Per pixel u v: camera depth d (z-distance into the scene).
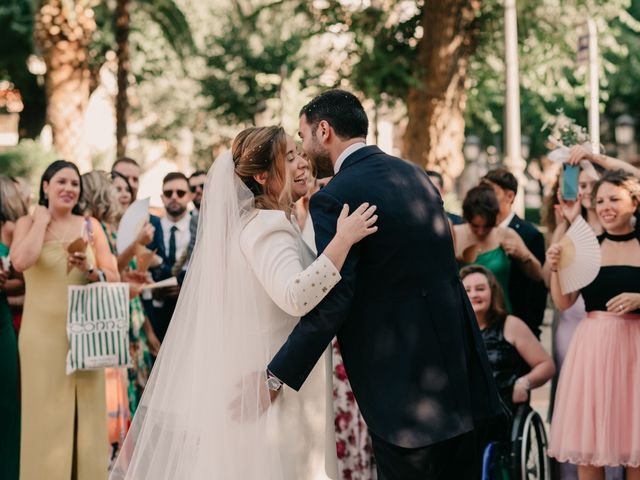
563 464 5.75
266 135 3.96
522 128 23.39
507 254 6.25
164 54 23.30
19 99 24.23
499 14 12.76
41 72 22.28
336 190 3.76
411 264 3.70
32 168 17.05
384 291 3.70
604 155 6.06
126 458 4.11
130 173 7.64
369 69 12.80
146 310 7.27
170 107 24.89
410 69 12.55
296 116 18.89
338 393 5.56
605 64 15.71
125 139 17.17
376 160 3.85
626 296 5.18
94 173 6.52
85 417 5.58
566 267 5.41
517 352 5.66
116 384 6.27
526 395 5.53
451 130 12.33
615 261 5.29
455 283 3.85
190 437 3.87
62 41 14.27
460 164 12.43
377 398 3.70
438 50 12.22
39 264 5.54
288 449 3.84
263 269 3.73
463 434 3.78
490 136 23.80
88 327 5.45
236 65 20.30
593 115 11.61
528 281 6.30
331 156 3.94
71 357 5.40
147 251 6.60
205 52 21.39
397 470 3.71
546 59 14.48
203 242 3.94
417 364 3.68
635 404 5.12
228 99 20.44
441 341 3.71
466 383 3.75
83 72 14.53
